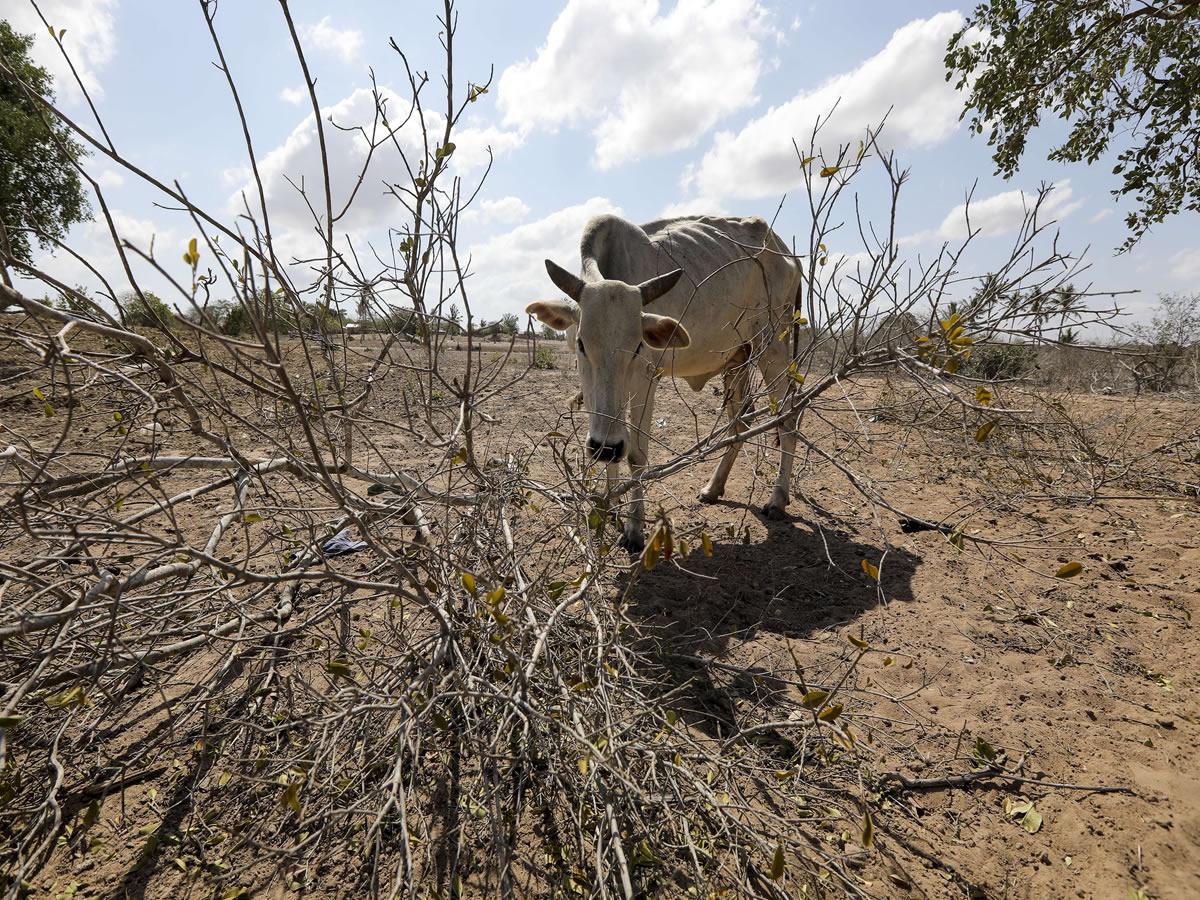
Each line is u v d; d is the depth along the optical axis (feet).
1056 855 6.53
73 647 6.60
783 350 16.11
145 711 7.81
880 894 5.98
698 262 14.19
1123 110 34.63
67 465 12.30
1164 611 11.05
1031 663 9.64
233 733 7.43
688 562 12.74
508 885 5.24
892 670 9.39
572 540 8.27
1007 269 7.24
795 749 7.75
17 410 17.37
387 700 6.63
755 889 5.61
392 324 7.94
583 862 5.88
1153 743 8.02
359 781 6.35
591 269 11.59
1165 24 31.91
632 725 5.91
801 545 13.75
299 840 6.25
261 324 5.29
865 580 12.23
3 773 6.67
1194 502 15.80
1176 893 6.13
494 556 8.39
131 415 8.40
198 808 6.59
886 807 6.99
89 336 12.23
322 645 8.85
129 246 4.14
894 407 8.78
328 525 8.87
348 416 8.50
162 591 8.09
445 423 20.10
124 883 5.85
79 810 6.52
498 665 6.89
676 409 27.09
